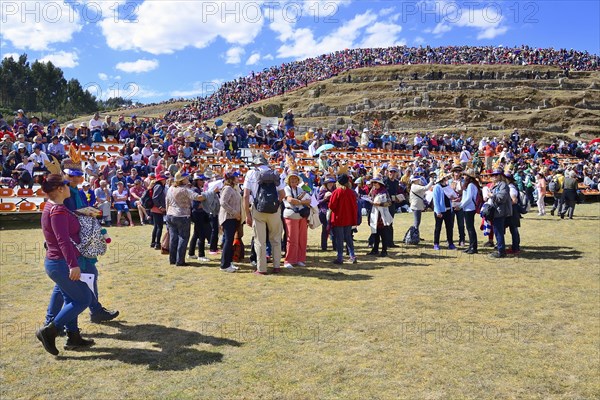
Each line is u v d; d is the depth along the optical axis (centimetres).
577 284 786
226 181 870
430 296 708
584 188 2697
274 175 845
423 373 447
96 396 402
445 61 6812
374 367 459
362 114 5431
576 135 5241
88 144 2120
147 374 443
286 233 945
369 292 729
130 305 661
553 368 461
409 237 1205
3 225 1561
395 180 1282
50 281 805
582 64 6838
